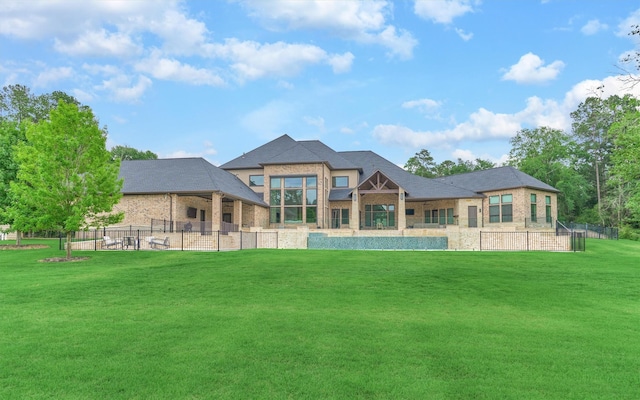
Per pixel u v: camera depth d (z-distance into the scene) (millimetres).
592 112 63094
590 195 62281
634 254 24469
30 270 17234
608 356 7410
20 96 53469
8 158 28234
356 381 6191
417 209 44750
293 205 41688
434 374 6504
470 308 11031
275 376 6359
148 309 10656
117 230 31438
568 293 13109
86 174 21016
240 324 9227
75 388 5945
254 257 20875
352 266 17797
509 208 38250
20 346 7711
